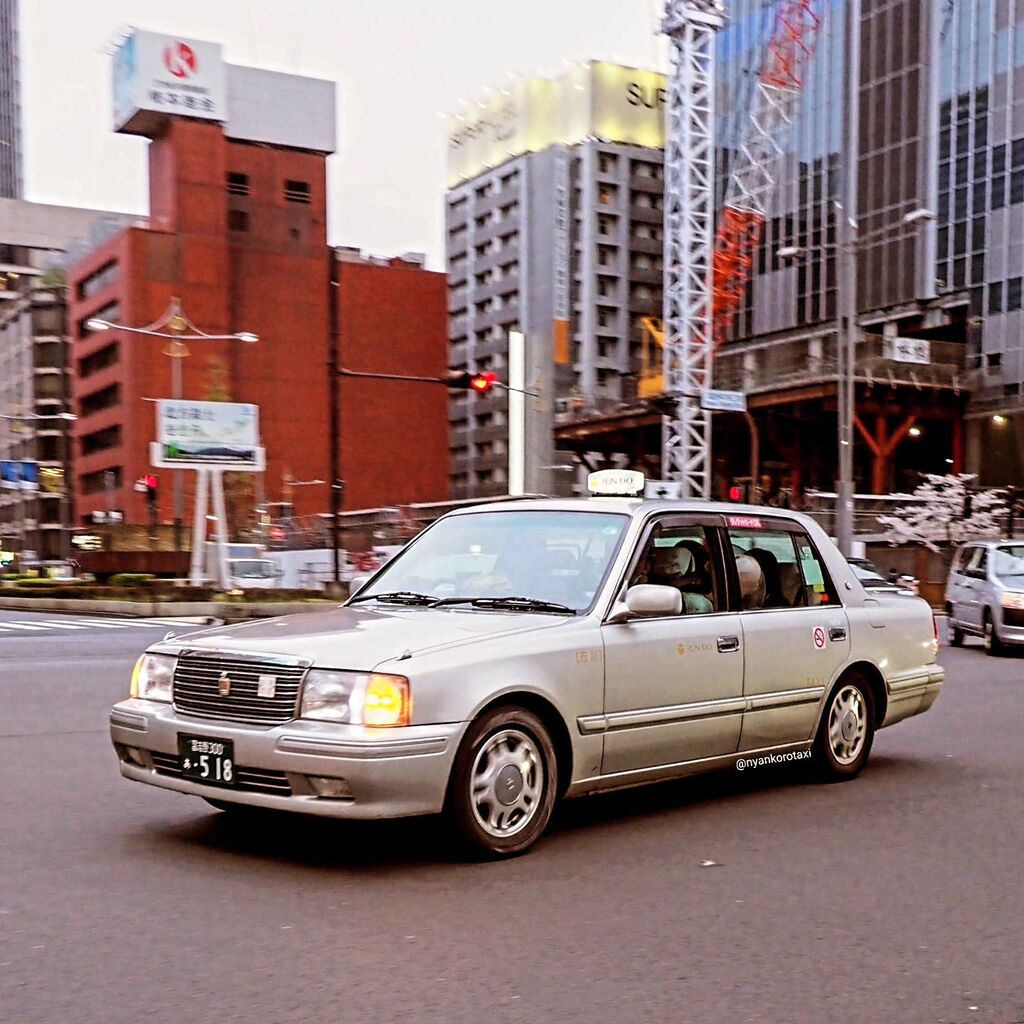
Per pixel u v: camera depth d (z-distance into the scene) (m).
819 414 53.09
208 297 86.50
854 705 7.33
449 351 112.25
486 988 3.72
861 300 57.56
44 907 4.51
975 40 52.91
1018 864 5.38
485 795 5.20
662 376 52.28
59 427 99.12
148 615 29.19
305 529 57.44
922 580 38.09
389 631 5.36
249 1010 3.52
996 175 51.62
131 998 3.61
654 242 102.88
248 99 91.94
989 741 8.95
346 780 4.80
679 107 46.75
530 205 103.00
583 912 4.54
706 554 6.54
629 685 5.78
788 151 62.91
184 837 5.61
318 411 94.19
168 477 80.94
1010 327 50.72
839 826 6.09
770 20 63.81
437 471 101.06
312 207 94.12
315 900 4.63
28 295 100.50
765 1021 3.51
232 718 5.16
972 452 51.78
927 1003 3.68
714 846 5.63
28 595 34.56
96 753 8.09
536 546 6.31
